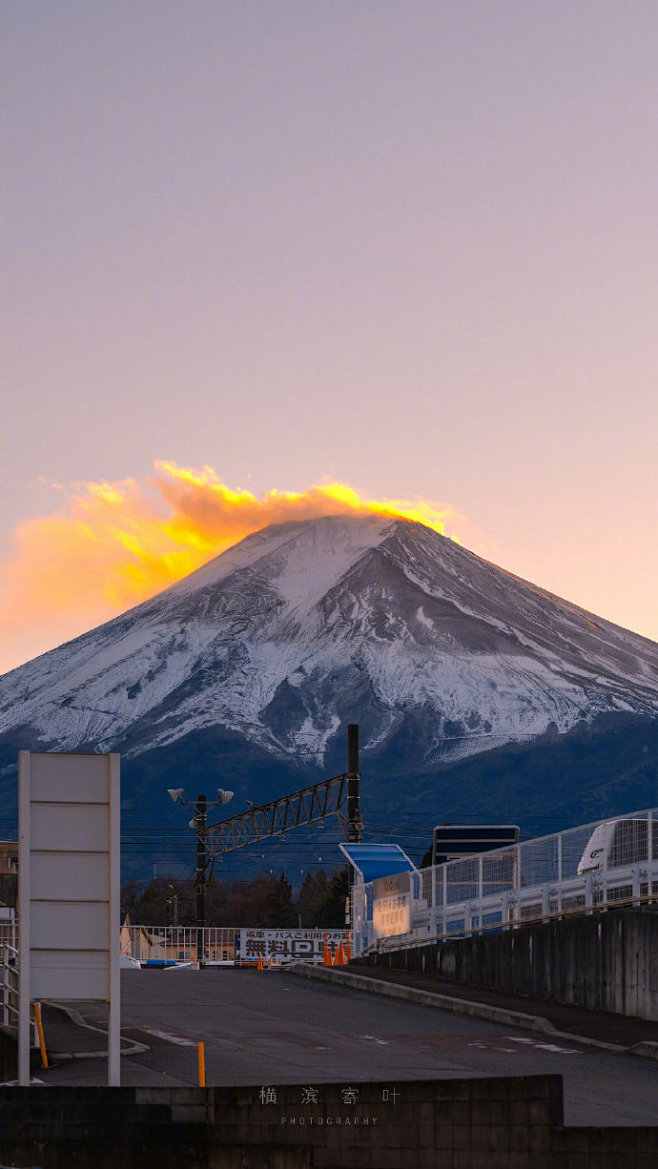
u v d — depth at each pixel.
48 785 20.31
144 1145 18.62
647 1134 16.34
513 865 38.38
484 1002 33.03
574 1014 31.11
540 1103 16.80
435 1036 28.67
